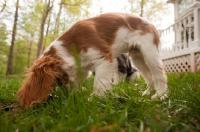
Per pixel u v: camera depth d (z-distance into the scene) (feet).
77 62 1.67
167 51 9.39
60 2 10.73
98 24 2.87
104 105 2.03
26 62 27.58
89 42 2.68
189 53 6.84
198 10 6.73
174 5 12.05
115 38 2.89
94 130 1.31
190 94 2.32
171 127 1.56
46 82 2.39
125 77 5.16
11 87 3.76
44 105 2.25
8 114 2.03
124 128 1.56
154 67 2.97
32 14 12.24
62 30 12.59
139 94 2.48
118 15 3.05
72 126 1.47
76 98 2.10
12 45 15.64
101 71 2.63
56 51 2.71
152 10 13.21
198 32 6.72
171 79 3.84
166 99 2.44
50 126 1.61
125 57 5.21
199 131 1.50
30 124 1.63
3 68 24.49
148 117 1.72
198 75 4.32
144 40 2.97
